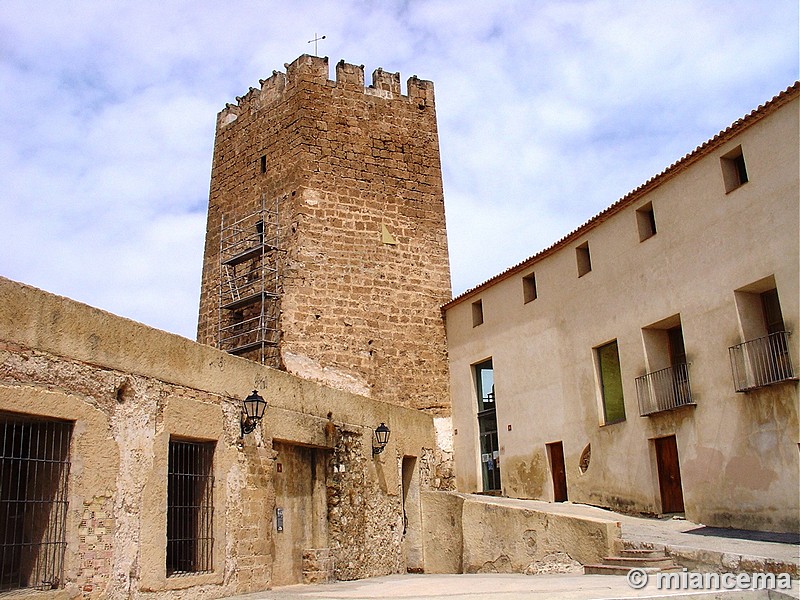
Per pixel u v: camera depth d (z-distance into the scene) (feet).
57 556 29.30
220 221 92.68
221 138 96.27
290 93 88.53
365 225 86.43
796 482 47.03
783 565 35.19
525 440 75.31
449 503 59.41
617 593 31.91
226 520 38.37
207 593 36.22
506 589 36.60
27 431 31.58
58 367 30.04
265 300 82.89
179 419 36.01
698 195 57.00
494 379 80.84
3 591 28.35
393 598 34.24
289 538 44.98
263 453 42.39
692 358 56.39
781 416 48.55
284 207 84.89
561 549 48.93
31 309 29.17
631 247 63.98
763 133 51.13
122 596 31.42
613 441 63.93
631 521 56.13
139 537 32.71
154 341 35.22
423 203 91.45
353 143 88.48
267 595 38.09
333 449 50.34
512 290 80.07
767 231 50.49
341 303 82.64
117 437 32.37
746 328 52.39
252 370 42.52
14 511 31.27
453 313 88.58
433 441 67.46
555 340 72.84
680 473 56.75
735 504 51.44
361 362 82.02
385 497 56.75
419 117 94.27
